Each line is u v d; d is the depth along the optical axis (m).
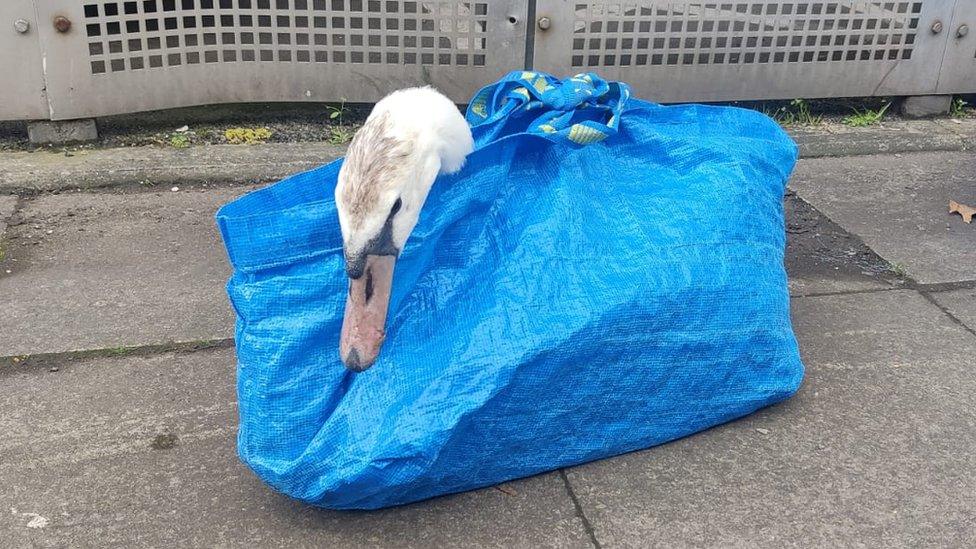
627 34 1.39
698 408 0.72
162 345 0.86
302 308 0.62
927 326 0.92
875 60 1.50
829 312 0.95
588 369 0.65
